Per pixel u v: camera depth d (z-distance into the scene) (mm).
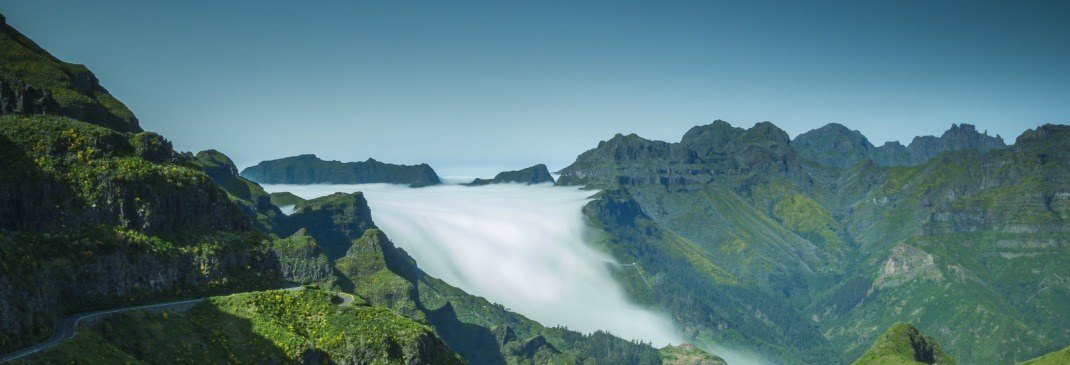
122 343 199375
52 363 170750
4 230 198875
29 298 182750
